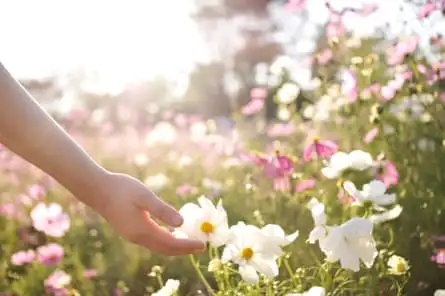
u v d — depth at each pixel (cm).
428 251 209
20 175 448
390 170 238
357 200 154
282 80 370
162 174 375
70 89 680
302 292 155
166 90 723
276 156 238
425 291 201
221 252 235
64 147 100
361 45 326
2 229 338
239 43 820
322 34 385
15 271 285
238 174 324
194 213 134
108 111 645
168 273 245
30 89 700
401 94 287
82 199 102
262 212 242
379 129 260
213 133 468
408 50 286
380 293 169
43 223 275
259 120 432
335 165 175
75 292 245
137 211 100
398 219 219
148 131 537
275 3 694
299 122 344
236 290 156
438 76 274
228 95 778
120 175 102
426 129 269
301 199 232
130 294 250
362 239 133
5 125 98
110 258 271
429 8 281
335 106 319
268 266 135
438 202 228
